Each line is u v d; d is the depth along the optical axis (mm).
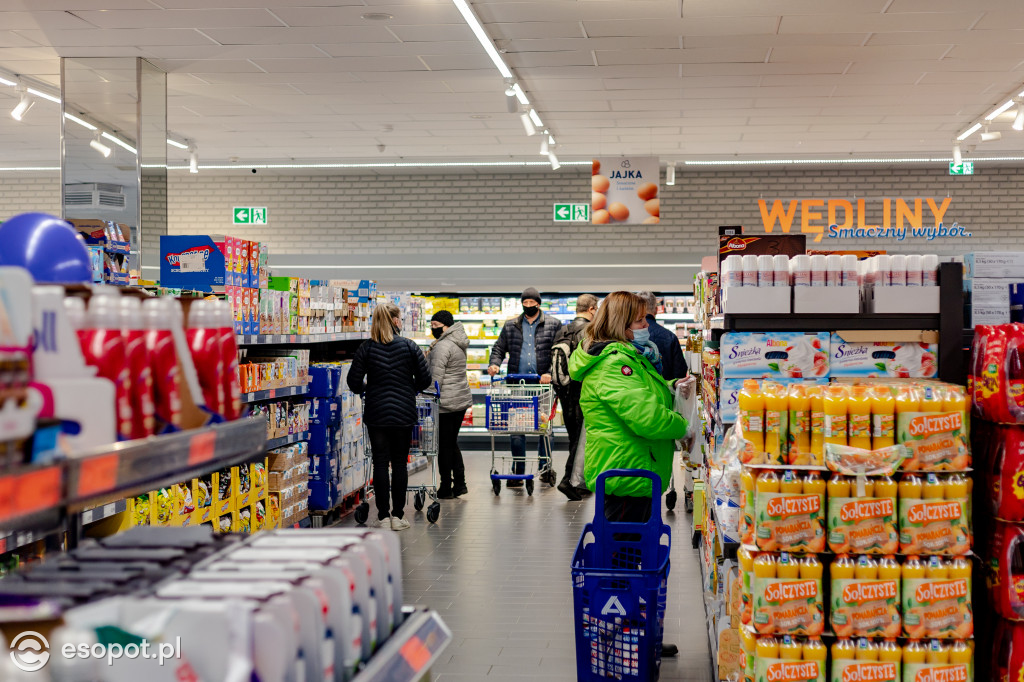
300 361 6656
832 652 2857
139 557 1637
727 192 14320
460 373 8562
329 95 9781
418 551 6445
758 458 2924
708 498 4508
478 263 13695
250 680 1285
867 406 2867
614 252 13625
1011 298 3611
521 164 14031
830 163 13914
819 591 2875
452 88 9484
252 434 1816
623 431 4035
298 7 6941
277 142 12406
